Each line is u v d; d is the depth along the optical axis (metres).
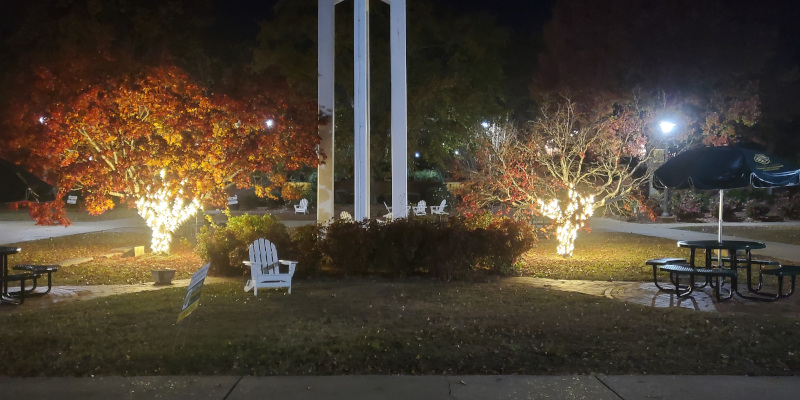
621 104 26.14
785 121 32.94
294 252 12.17
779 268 10.02
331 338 7.53
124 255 15.38
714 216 27.45
